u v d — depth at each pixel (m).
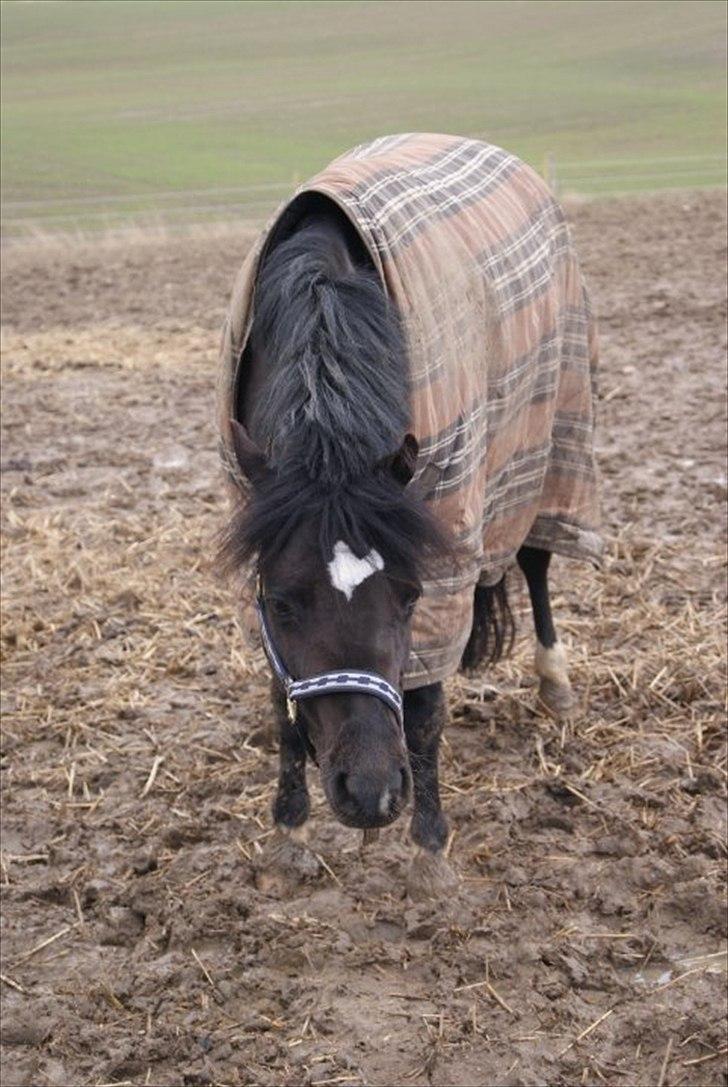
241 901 3.51
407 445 2.74
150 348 9.51
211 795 4.05
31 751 4.34
